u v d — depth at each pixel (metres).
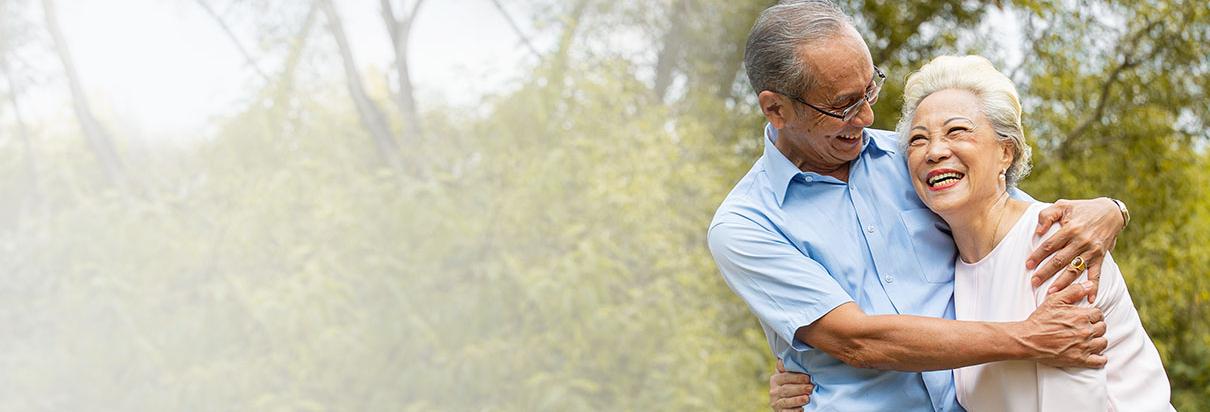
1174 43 6.12
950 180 1.61
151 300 4.00
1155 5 6.00
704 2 5.21
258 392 3.81
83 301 3.99
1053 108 6.27
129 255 4.08
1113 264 1.59
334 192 4.01
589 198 3.97
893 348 1.54
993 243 1.64
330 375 3.84
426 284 3.83
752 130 5.49
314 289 3.74
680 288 4.26
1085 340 1.49
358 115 4.48
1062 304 1.50
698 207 4.48
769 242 1.68
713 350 4.35
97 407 3.97
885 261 1.69
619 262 4.04
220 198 4.23
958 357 1.50
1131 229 6.63
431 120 4.44
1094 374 1.51
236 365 3.83
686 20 5.15
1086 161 6.40
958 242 1.68
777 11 1.66
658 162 4.22
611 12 4.73
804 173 1.71
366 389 3.84
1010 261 1.61
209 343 3.96
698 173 4.50
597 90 4.18
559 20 4.48
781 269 1.66
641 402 3.89
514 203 3.85
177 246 4.02
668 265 4.09
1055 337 1.48
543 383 3.78
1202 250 6.99
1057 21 5.96
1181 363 7.29
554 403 3.70
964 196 1.60
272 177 4.19
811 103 1.62
